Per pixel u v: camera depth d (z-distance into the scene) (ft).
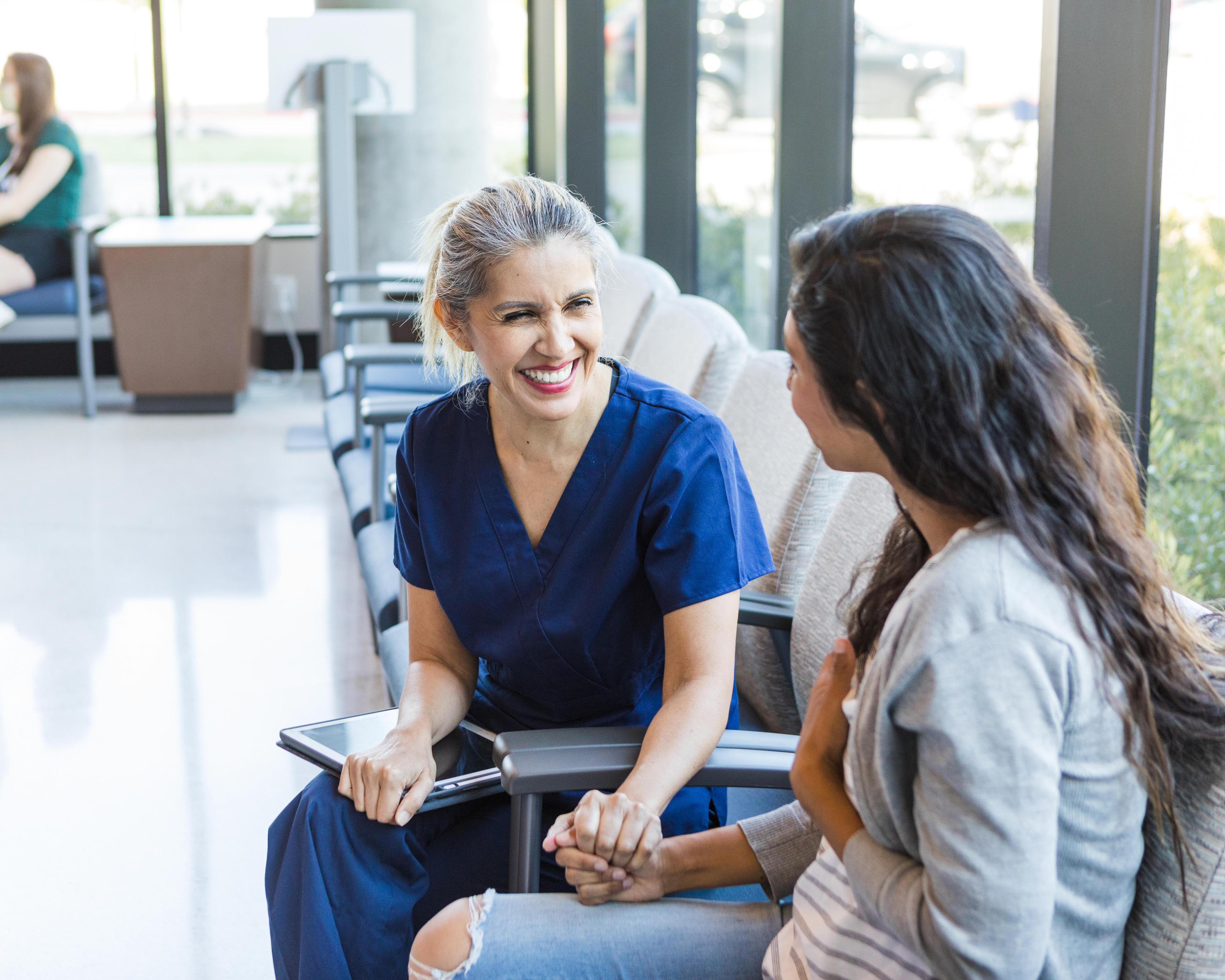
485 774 4.50
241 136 21.38
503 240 4.23
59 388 20.67
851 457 3.22
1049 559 2.86
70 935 6.24
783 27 8.56
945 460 2.94
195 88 21.09
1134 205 5.39
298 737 4.64
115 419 18.35
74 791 7.72
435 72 18.80
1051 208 5.37
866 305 2.94
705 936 3.72
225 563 12.15
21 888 6.65
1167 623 3.07
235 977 5.91
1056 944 2.99
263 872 6.80
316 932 4.20
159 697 9.14
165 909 6.46
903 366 2.91
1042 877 2.74
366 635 10.33
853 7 8.52
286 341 21.95
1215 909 2.98
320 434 17.26
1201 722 2.97
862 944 3.24
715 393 7.32
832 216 3.18
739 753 4.31
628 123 13.16
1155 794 2.97
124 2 20.61
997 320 2.89
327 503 14.12
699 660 4.44
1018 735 2.73
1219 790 2.99
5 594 11.33
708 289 11.99
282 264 21.74
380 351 10.71
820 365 3.05
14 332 18.37
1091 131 5.31
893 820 3.02
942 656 2.79
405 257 19.30
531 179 4.41
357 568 11.99
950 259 2.89
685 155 12.00
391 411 8.59
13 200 18.34
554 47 17.99
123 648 10.09
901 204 3.08
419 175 19.07
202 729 8.60
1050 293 5.45
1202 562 5.27
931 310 2.88
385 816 4.24
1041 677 2.75
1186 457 5.34
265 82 17.17
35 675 9.55
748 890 4.61
